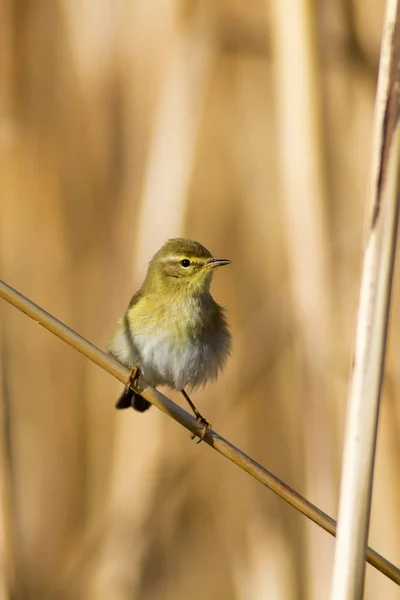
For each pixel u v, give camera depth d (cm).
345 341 867
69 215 1173
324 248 841
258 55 1118
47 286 1163
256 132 1214
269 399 1161
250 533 1061
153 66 1101
